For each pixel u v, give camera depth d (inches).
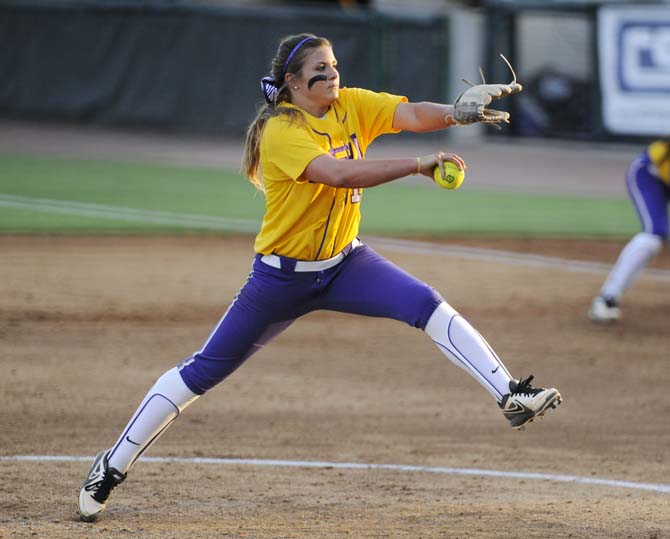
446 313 727.1
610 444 1061.8
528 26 3863.2
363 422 1128.8
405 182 3211.1
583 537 751.1
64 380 1255.5
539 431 1106.7
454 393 1257.4
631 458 1011.9
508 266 2020.2
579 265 2046.0
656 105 3654.0
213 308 1649.9
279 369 1349.7
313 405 1191.6
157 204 2647.6
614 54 3705.7
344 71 3890.3
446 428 1112.8
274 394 1234.0
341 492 883.4
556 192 2994.6
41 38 4301.2
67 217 2428.6
